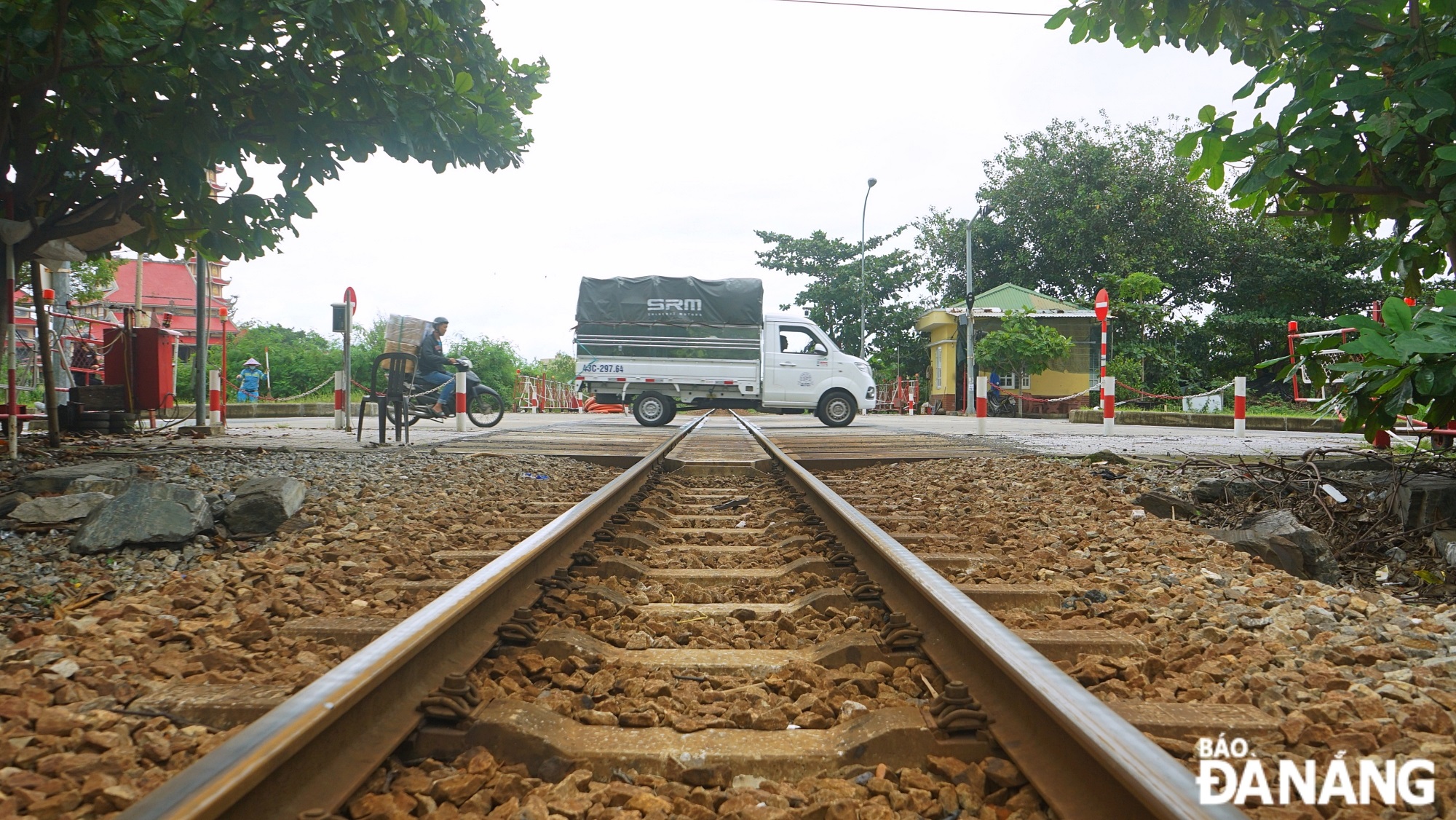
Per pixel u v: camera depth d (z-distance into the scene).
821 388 19.08
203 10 6.09
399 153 7.33
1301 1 5.12
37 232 7.91
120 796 1.99
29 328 14.80
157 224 8.06
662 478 8.23
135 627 3.36
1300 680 2.78
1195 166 5.62
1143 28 5.57
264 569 4.34
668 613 3.67
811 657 3.06
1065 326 34.91
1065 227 38.84
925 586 3.17
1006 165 42.00
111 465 6.57
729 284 18.98
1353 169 5.49
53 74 6.12
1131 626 3.53
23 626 3.26
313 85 6.79
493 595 3.28
